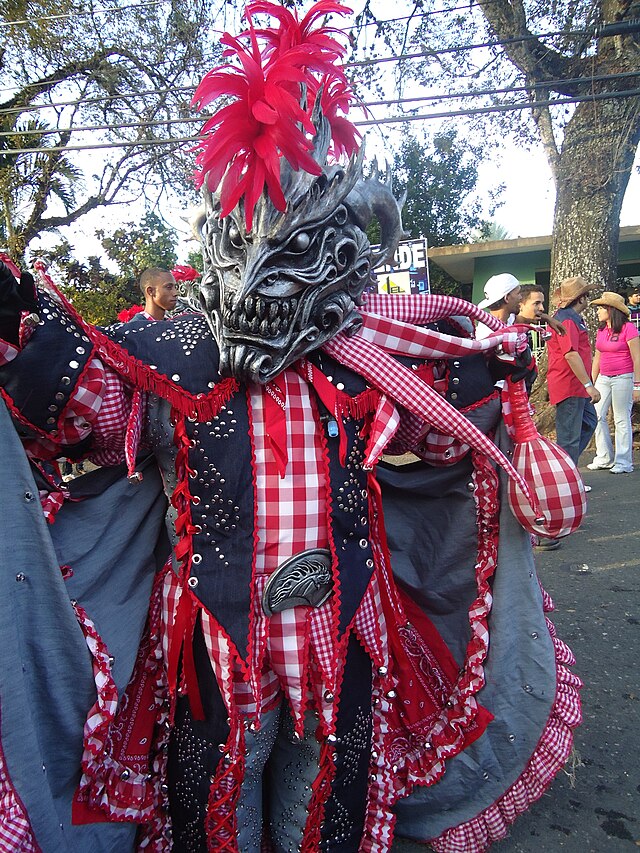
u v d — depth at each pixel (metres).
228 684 1.07
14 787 0.99
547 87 6.41
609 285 7.53
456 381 1.30
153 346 1.09
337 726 1.15
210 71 1.06
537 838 1.48
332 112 1.17
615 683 2.10
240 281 0.99
